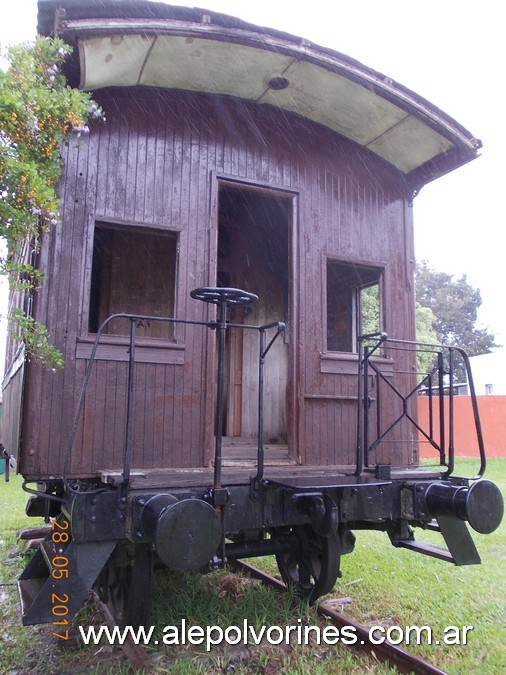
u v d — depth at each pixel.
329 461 4.82
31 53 3.46
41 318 3.88
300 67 4.44
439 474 4.48
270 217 7.04
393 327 5.36
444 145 5.20
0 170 3.21
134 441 4.07
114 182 4.29
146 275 5.94
